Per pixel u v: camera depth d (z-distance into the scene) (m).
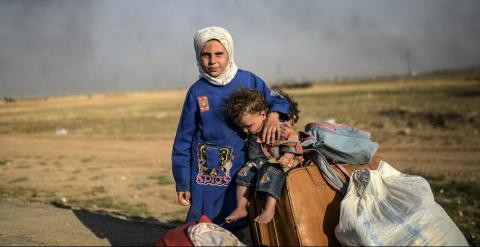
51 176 13.03
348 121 27.41
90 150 19.39
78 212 6.18
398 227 3.51
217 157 4.05
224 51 4.00
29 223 5.51
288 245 3.62
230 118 3.96
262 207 3.74
